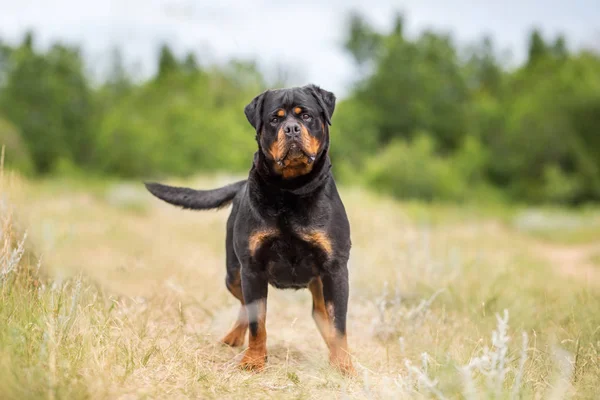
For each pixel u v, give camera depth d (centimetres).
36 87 4691
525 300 535
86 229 920
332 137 3969
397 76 4438
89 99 5009
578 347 367
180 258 755
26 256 451
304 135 376
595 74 4606
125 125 4319
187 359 359
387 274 646
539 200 3741
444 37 5125
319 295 427
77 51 5309
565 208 3419
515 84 5522
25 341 310
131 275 588
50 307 357
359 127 4150
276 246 390
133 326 394
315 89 418
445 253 812
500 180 4203
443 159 3925
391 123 4412
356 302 585
